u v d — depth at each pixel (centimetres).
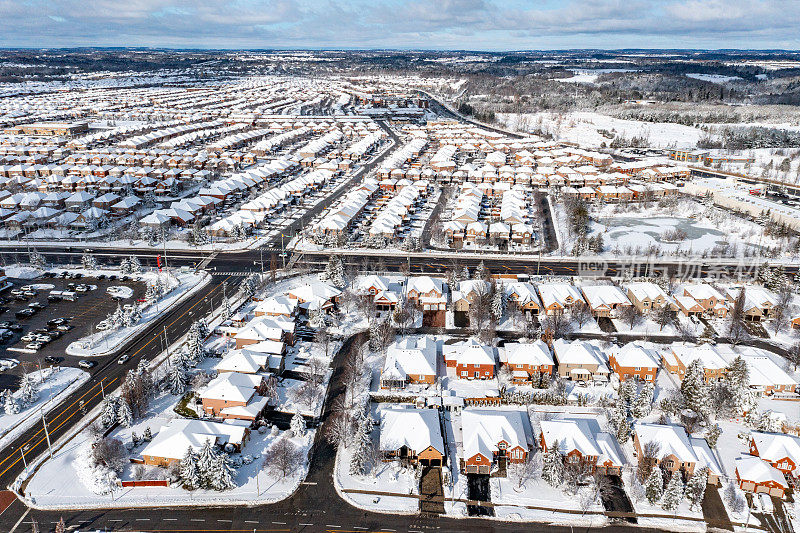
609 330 15638
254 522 9538
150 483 10225
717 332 15538
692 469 10519
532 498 10150
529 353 13625
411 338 14612
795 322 15662
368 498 10106
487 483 10519
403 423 11338
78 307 16825
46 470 10425
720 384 12650
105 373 13488
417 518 9719
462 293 16812
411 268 19988
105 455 10344
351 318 16338
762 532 9519
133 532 9262
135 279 18875
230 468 10281
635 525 9650
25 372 13388
